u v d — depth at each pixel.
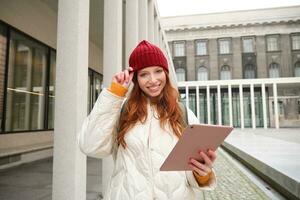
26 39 9.72
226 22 44.25
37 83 10.39
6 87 8.53
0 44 8.35
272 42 43.38
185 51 45.47
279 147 10.09
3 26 8.48
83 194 4.01
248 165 8.37
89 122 1.75
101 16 11.84
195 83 33.16
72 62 3.95
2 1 8.38
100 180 6.43
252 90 31.73
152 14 12.50
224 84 32.38
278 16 42.97
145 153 1.69
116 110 1.74
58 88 3.96
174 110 1.80
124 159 1.74
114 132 1.84
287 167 5.76
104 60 5.85
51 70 11.41
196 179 1.74
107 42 5.87
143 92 1.89
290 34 42.84
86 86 4.21
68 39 4.00
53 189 3.81
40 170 7.27
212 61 44.31
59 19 4.06
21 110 9.35
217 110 33.75
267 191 5.58
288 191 5.03
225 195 5.30
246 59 43.66
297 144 11.24
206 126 1.46
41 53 10.72
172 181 1.66
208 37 44.94
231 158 10.50
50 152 9.88
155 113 1.80
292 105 35.09
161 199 1.62
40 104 10.54
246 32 43.91
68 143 3.84
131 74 1.77
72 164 3.80
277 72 42.78
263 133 22.00
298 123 34.78
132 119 1.77
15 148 8.48
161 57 1.86
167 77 1.91
